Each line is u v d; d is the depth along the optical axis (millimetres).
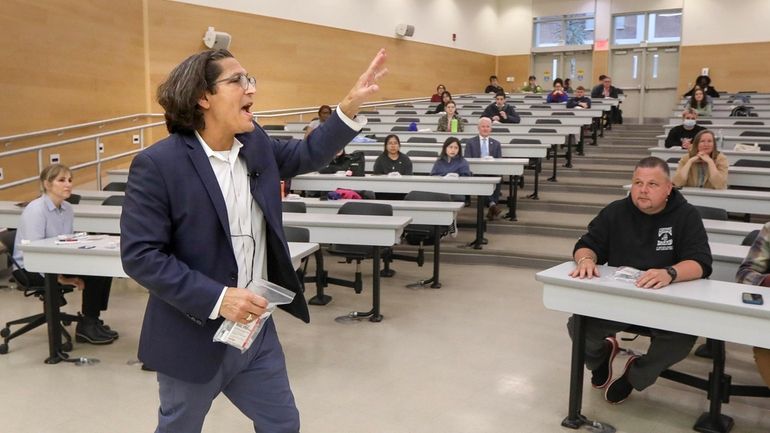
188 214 1515
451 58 16984
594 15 17000
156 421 2924
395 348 3889
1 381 3389
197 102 1516
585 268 2723
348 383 3344
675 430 2836
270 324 1764
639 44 16484
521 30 18141
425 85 16188
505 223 7055
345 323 4391
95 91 8516
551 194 8258
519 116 10680
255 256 1649
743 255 3344
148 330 1584
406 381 3377
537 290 5309
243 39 11438
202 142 1569
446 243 6633
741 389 2832
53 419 2936
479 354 3791
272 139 1781
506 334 4168
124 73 9211
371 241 4434
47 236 3996
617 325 2883
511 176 7133
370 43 14406
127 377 3453
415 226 5559
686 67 15930
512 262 6152
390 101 14945
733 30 15352
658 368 2826
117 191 6492
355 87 1656
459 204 5305
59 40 7734
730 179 5777
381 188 6270
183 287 1437
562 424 2867
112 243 3641
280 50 12203
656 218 2883
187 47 10406
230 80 1513
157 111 9898
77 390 3275
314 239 4578
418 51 15867
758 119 9016
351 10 13859
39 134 6996
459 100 14180
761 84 15203
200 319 1481
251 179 1631
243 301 1441
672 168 5988
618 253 2953
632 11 16453
